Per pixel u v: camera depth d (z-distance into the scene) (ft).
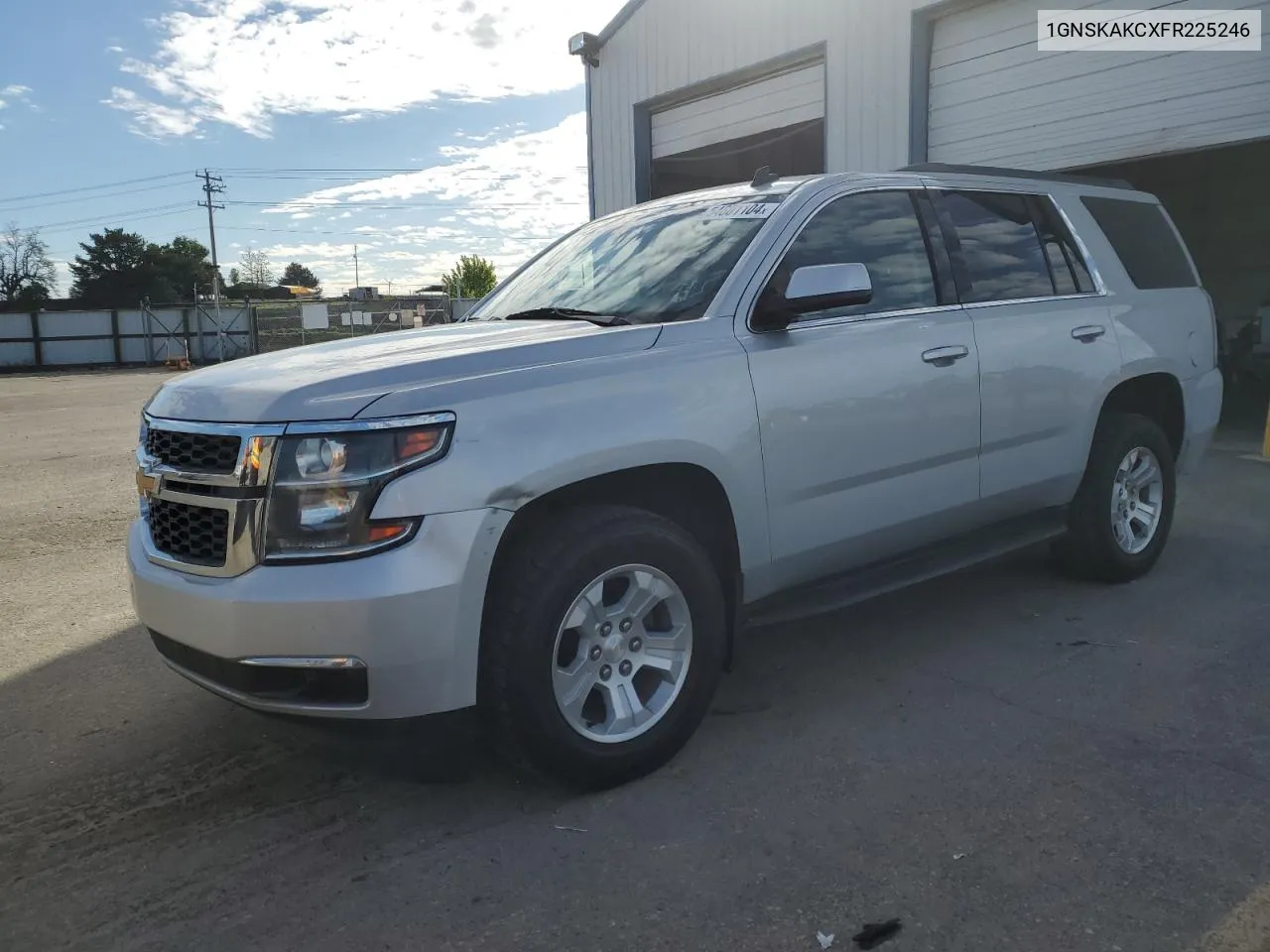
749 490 11.18
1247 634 14.26
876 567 13.25
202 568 9.37
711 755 11.13
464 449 9.11
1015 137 31.63
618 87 47.57
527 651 9.41
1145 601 15.89
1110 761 10.63
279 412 9.08
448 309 147.13
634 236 13.78
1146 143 28.48
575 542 9.68
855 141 35.96
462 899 8.57
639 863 9.01
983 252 14.46
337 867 9.17
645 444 10.16
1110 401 16.48
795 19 37.76
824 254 12.42
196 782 10.97
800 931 7.95
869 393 12.26
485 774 10.88
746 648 14.56
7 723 12.73
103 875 9.18
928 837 9.25
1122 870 8.61
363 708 8.94
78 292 272.31
